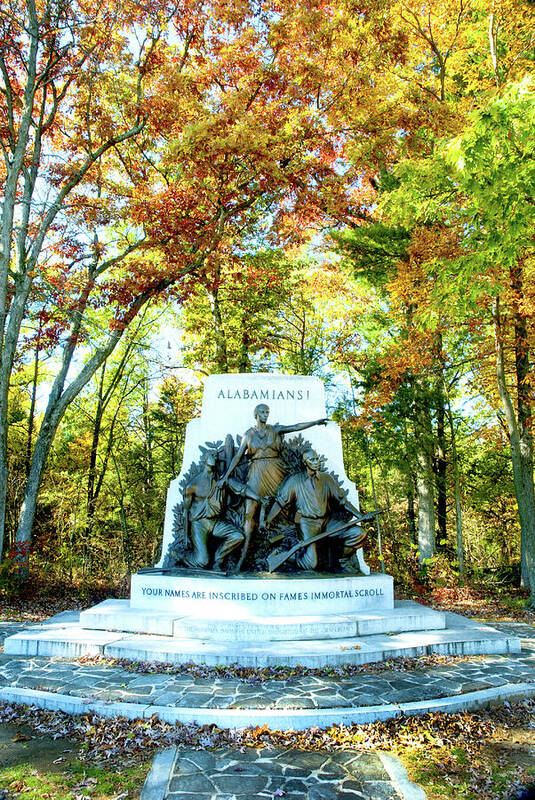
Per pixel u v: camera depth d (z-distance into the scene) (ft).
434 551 61.26
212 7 53.11
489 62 49.90
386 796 15.98
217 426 38.60
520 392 50.14
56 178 55.11
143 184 58.85
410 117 51.75
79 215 57.36
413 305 56.34
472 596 53.06
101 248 60.54
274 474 36.14
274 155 48.32
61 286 54.60
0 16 49.06
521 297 45.98
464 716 21.47
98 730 20.04
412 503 81.15
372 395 60.08
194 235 54.34
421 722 20.77
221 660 26.53
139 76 56.03
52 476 69.21
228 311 72.90
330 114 53.21
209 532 35.73
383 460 66.08
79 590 50.57
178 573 34.88
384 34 50.72
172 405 79.05
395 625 31.60
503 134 29.89
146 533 74.90
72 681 24.40
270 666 26.27
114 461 75.51
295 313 77.77
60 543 58.80
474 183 31.35
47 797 15.92
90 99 54.08
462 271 35.88
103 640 29.35
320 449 38.45
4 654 29.30
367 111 52.60
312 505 35.14
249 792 16.14
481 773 17.44
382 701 21.94
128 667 26.43
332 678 24.88
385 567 62.95
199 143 46.98
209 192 55.16
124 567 64.90
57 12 49.03
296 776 17.08
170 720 20.68
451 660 27.96
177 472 79.66
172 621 30.60
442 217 45.83
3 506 47.67
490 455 69.00
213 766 17.69
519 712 22.22
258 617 31.83
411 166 40.55
